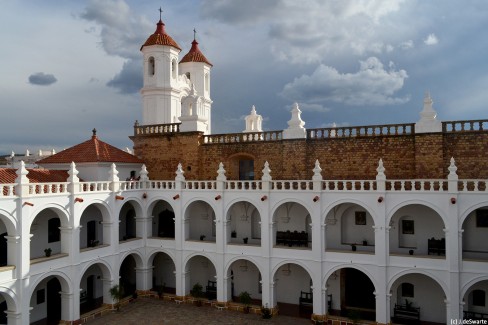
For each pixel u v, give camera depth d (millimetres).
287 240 33656
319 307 30578
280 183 35469
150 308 34281
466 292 27703
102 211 33781
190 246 35719
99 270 37125
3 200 25047
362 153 33312
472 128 30016
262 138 37938
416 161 31281
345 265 30141
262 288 32594
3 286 25109
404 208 31578
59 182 29594
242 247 33625
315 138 34844
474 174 29875
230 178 38281
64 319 29828
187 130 39781
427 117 31141
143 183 37562
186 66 52781
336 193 30328
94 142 37812
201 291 35406
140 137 41750
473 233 29797
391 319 30578
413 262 28359
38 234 30969
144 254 37375
